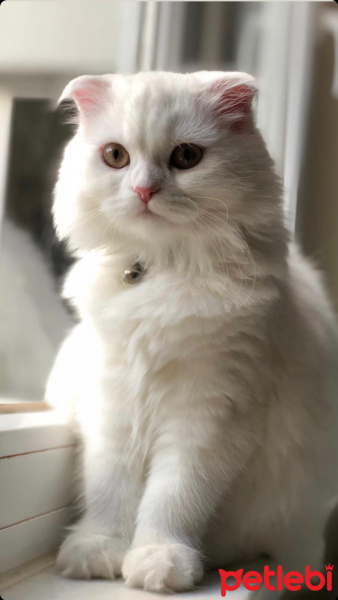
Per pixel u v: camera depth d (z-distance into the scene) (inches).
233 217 46.1
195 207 45.0
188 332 44.7
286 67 74.6
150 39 69.9
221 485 47.3
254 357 46.6
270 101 73.7
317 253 80.0
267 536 52.5
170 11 70.9
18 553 45.4
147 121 45.4
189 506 46.3
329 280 77.7
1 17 62.7
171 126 45.6
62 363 58.1
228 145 47.0
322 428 55.0
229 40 74.7
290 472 52.1
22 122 67.8
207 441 46.1
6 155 67.8
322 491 56.1
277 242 48.6
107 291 49.5
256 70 75.2
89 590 41.6
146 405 48.1
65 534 50.4
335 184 79.4
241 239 46.1
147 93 46.4
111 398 49.2
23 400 62.2
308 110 77.9
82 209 48.6
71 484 53.7
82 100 49.7
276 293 47.4
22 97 66.9
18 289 69.3
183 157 46.2
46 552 49.5
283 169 73.2
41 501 48.7
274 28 75.0
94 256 51.9
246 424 47.2
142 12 69.6
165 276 47.3
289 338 50.4
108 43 69.1
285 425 50.7
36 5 64.8
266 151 49.5
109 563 43.9
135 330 46.9
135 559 42.7
